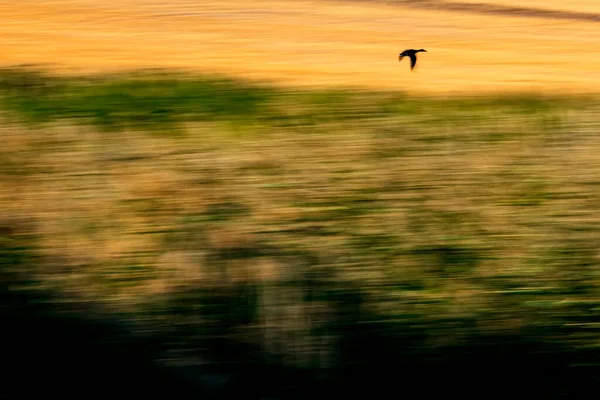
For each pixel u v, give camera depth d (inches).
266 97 1529.3
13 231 971.3
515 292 849.5
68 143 1259.8
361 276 878.4
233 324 783.7
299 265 891.4
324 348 750.5
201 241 959.0
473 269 906.1
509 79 1840.6
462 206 1085.8
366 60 2005.4
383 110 1472.7
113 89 1529.3
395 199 1104.8
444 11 2709.2
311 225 1019.3
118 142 1272.1
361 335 768.9
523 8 2783.0
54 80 1579.7
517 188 1143.0
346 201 1095.0
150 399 718.5
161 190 1112.8
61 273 871.7
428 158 1246.3
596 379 724.0
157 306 810.8
